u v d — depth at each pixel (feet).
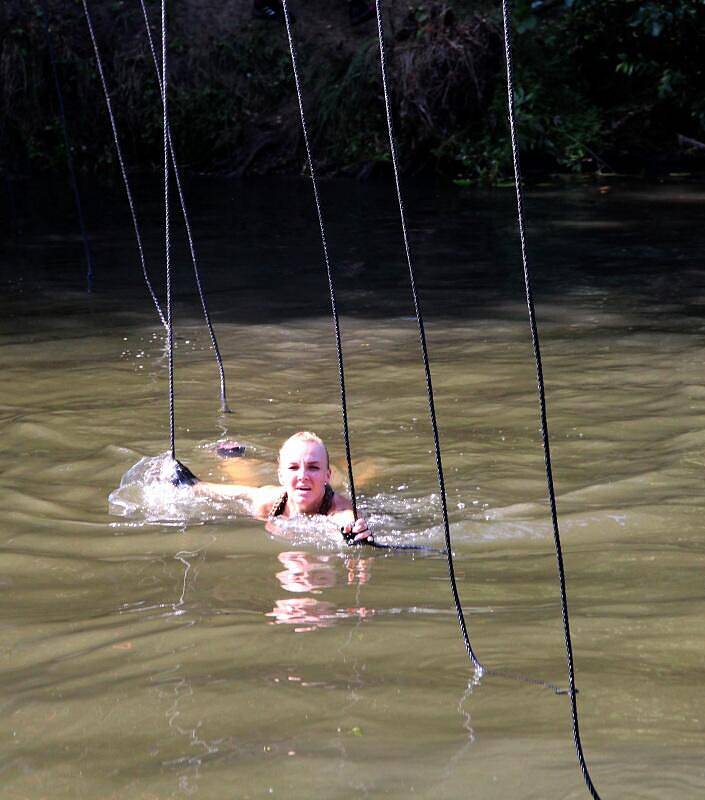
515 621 17.02
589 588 17.78
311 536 19.43
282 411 24.20
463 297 32.35
